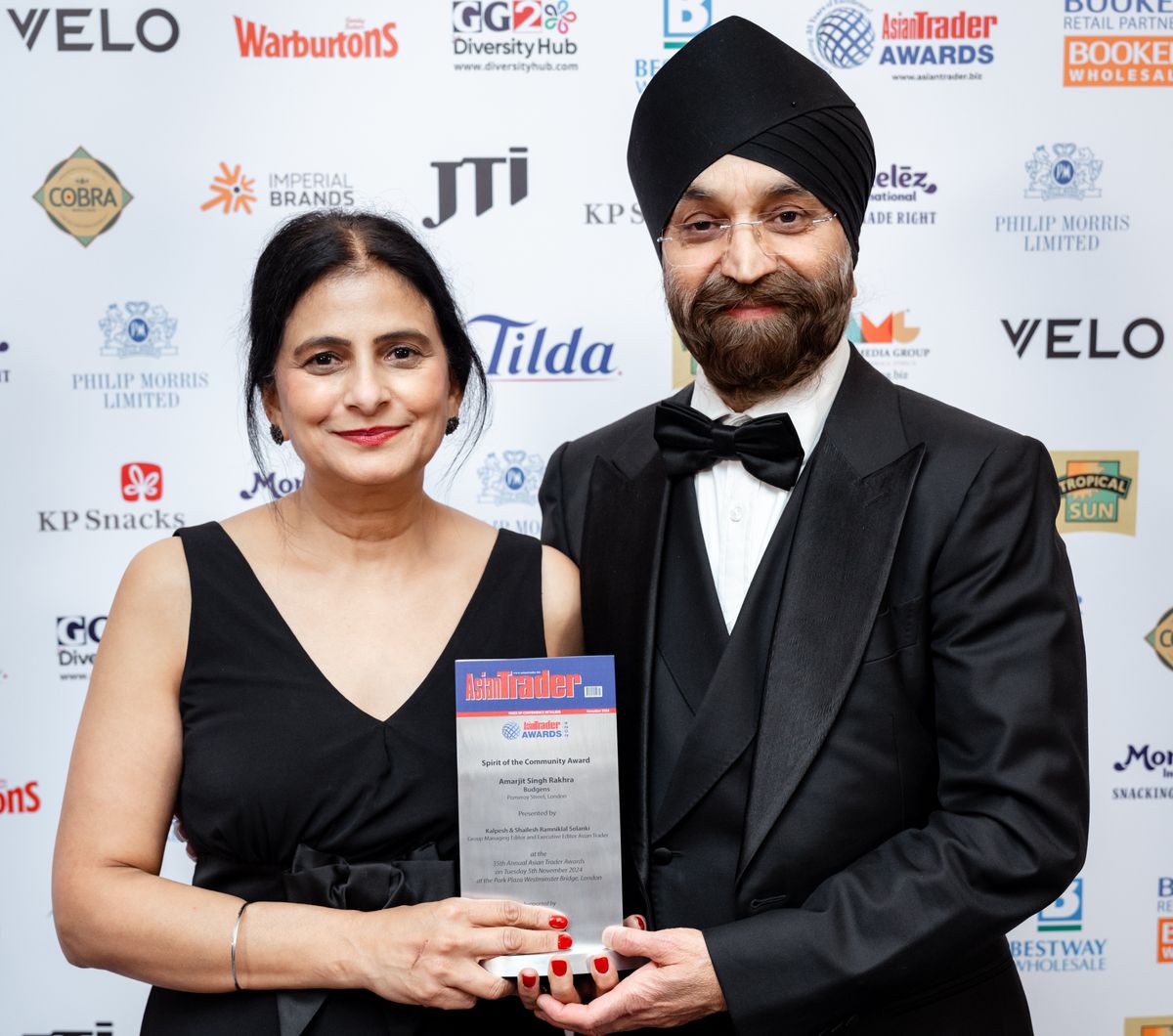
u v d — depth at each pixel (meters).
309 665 1.33
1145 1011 2.36
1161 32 2.24
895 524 1.37
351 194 2.25
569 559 1.59
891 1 2.22
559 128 2.25
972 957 1.40
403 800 1.32
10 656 2.29
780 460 1.42
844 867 1.37
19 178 2.23
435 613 1.39
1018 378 2.30
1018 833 1.31
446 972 1.25
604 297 2.28
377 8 2.21
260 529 1.41
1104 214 2.27
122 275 2.25
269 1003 1.28
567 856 1.32
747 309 1.40
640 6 2.22
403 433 1.31
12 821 2.29
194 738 1.32
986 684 1.34
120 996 2.32
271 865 1.33
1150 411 2.31
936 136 2.25
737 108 1.39
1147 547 2.32
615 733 1.32
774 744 1.34
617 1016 1.30
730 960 1.29
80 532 2.29
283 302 1.30
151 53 2.21
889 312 2.28
